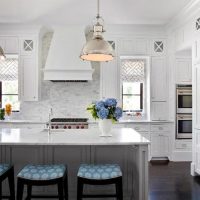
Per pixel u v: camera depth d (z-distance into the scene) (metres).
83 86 5.91
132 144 2.44
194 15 4.32
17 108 5.98
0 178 2.35
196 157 4.22
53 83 5.89
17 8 4.55
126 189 2.90
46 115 5.88
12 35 5.53
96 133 3.07
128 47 5.61
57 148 2.87
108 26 5.51
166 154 5.48
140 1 4.20
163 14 4.83
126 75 5.80
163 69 5.65
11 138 2.64
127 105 5.98
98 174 2.24
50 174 2.24
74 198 2.89
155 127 5.45
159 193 3.49
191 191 3.57
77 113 5.90
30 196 2.61
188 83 5.50
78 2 4.25
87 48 2.77
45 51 5.91
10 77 5.72
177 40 5.20
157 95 5.66
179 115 5.45
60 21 5.28
